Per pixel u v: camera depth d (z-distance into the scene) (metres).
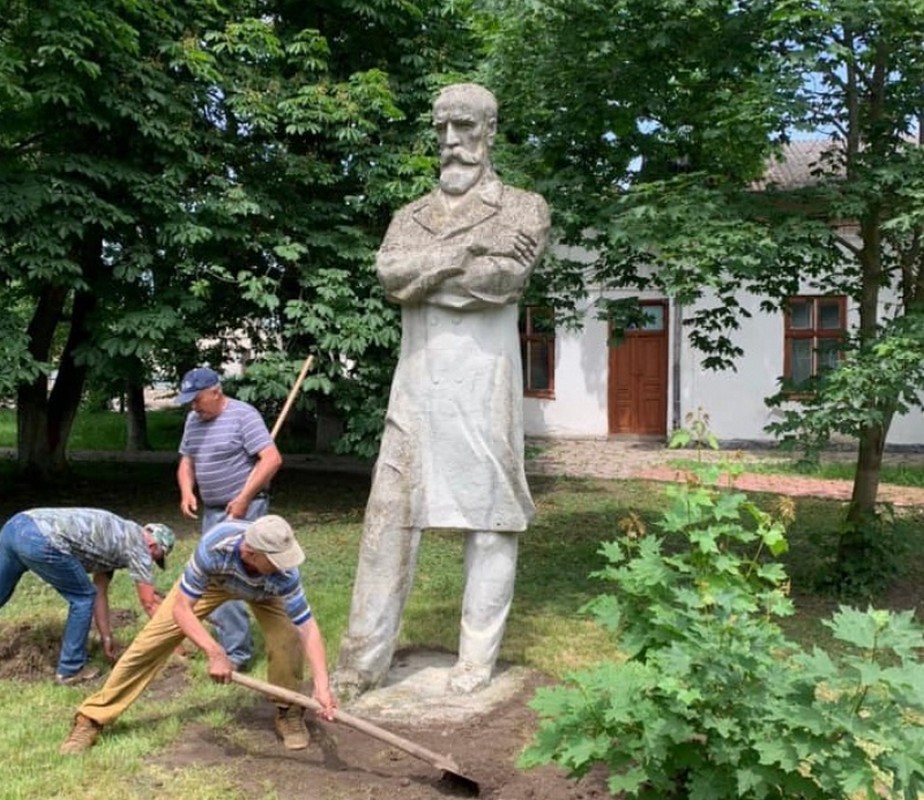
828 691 3.68
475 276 4.46
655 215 6.01
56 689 4.81
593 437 18.59
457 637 5.86
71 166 8.38
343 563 8.02
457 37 10.37
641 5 6.26
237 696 4.73
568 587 7.26
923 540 8.62
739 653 3.00
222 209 8.89
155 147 9.16
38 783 3.71
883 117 6.51
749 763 2.94
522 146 7.42
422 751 3.71
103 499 11.19
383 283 4.68
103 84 8.61
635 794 3.07
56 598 6.65
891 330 6.26
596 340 18.47
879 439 7.16
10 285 10.77
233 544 3.86
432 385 4.64
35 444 12.16
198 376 4.97
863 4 5.48
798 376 16.69
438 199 4.74
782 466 13.80
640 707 3.01
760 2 5.90
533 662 5.28
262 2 10.35
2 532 4.86
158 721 4.39
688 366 17.14
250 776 3.81
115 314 9.13
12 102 8.53
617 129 7.00
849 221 7.20
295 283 10.22
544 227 4.60
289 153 9.71
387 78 9.71
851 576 7.01
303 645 4.19
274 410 15.25
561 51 6.65
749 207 6.32
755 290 7.70
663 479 12.83
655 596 3.36
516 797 3.63
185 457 5.19
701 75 6.73
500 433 4.62
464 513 4.62
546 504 10.96
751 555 7.46
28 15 8.27
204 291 9.07
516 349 4.79
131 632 5.80
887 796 3.41
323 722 4.32
